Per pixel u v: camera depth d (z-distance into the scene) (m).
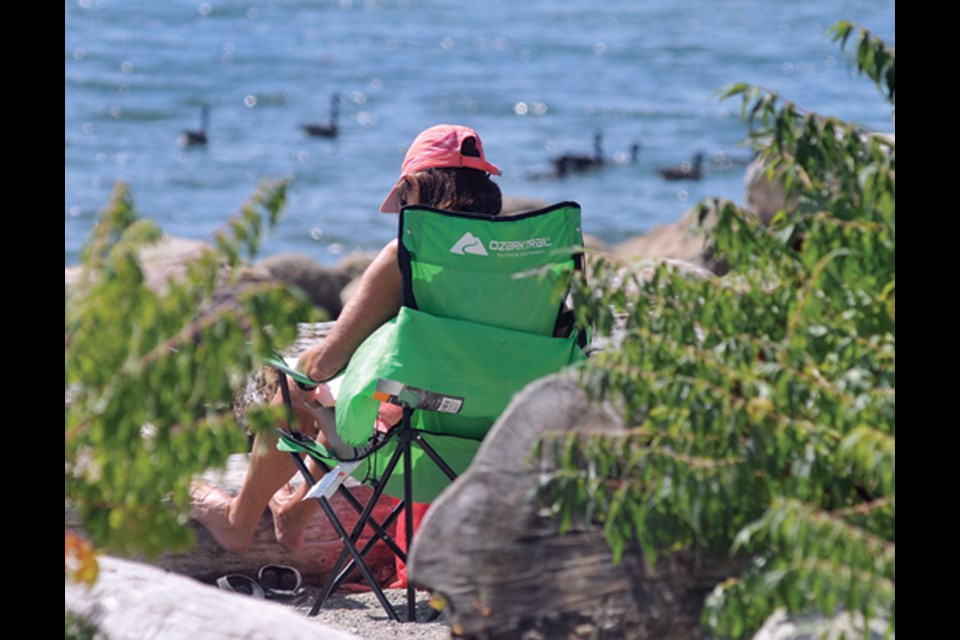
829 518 9.10
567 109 158.62
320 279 49.22
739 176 116.75
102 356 9.17
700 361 10.32
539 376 14.64
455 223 14.34
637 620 10.62
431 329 14.34
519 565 10.70
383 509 17.27
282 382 15.23
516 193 108.56
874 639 9.62
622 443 10.27
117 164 113.88
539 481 10.70
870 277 10.85
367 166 116.81
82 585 10.39
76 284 9.31
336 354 15.02
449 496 10.79
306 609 15.75
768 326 11.12
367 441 14.77
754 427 9.98
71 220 91.25
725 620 9.73
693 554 10.68
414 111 156.00
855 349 10.52
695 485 9.91
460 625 10.72
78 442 9.33
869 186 10.68
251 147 124.25
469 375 14.44
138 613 10.23
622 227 97.69
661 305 10.98
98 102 150.88
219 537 16.25
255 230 9.38
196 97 158.88
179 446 9.44
